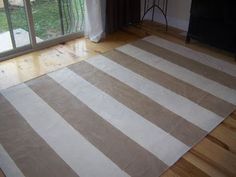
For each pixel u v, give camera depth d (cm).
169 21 361
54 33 310
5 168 162
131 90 233
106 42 313
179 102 220
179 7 343
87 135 187
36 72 254
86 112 207
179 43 315
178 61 278
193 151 176
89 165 165
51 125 194
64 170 162
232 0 253
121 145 180
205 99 225
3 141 180
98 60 275
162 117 204
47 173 160
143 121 200
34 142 180
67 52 289
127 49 297
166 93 230
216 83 245
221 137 188
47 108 210
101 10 310
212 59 283
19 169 162
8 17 269
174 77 252
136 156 172
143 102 219
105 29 328
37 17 288
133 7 348
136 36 329
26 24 279
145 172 161
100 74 253
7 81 240
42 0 284
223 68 268
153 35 333
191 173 162
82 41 314
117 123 198
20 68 260
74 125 195
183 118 204
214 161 170
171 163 167
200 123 200
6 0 261
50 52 289
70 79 245
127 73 256
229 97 228
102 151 175
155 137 186
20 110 207
